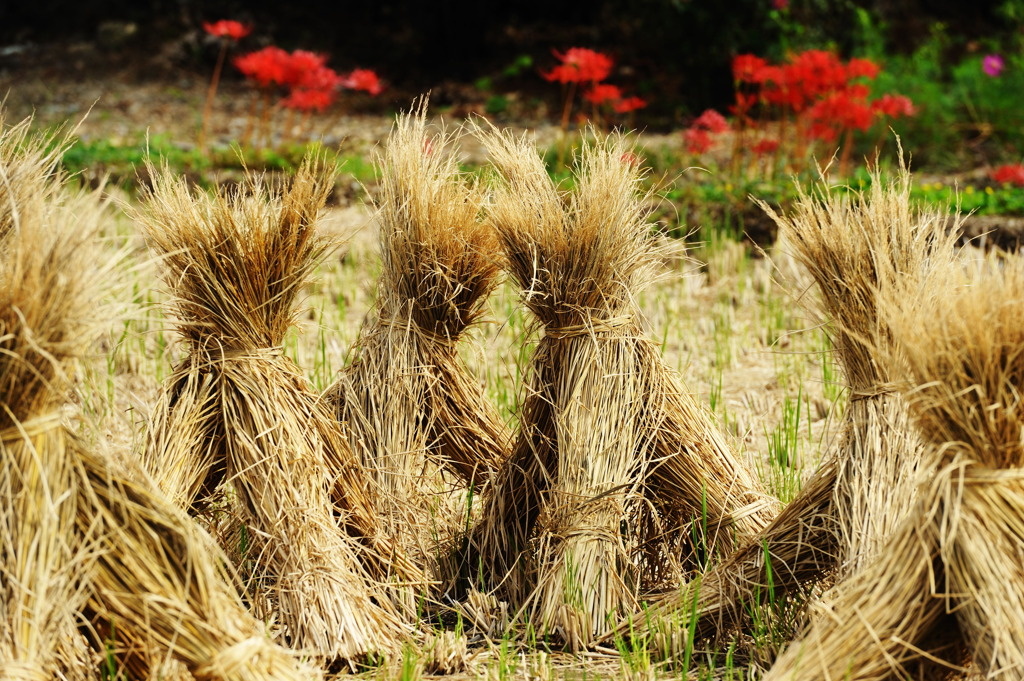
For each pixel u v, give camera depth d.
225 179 9.77
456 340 3.64
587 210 3.24
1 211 2.87
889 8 16.72
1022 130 12.19
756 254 8.51
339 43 18.64
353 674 2.95
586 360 3.28
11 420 2.44
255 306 3.21
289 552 3.03
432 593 3.48
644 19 14.43
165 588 2.48
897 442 2.95
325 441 3.31
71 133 3.15
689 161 10.89
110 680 2.54
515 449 3.48
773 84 11.66
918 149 12.12
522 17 18.69
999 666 2.35
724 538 3.34
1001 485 2.43
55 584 2.41
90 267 2.51
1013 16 15.66
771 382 5.79
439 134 3.62
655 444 3.41
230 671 2.46
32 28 19.02
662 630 3.06
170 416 3.21
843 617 2.55
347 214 8.62
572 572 3.16
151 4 19.00
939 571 2.48
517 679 2.97
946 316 2.50
